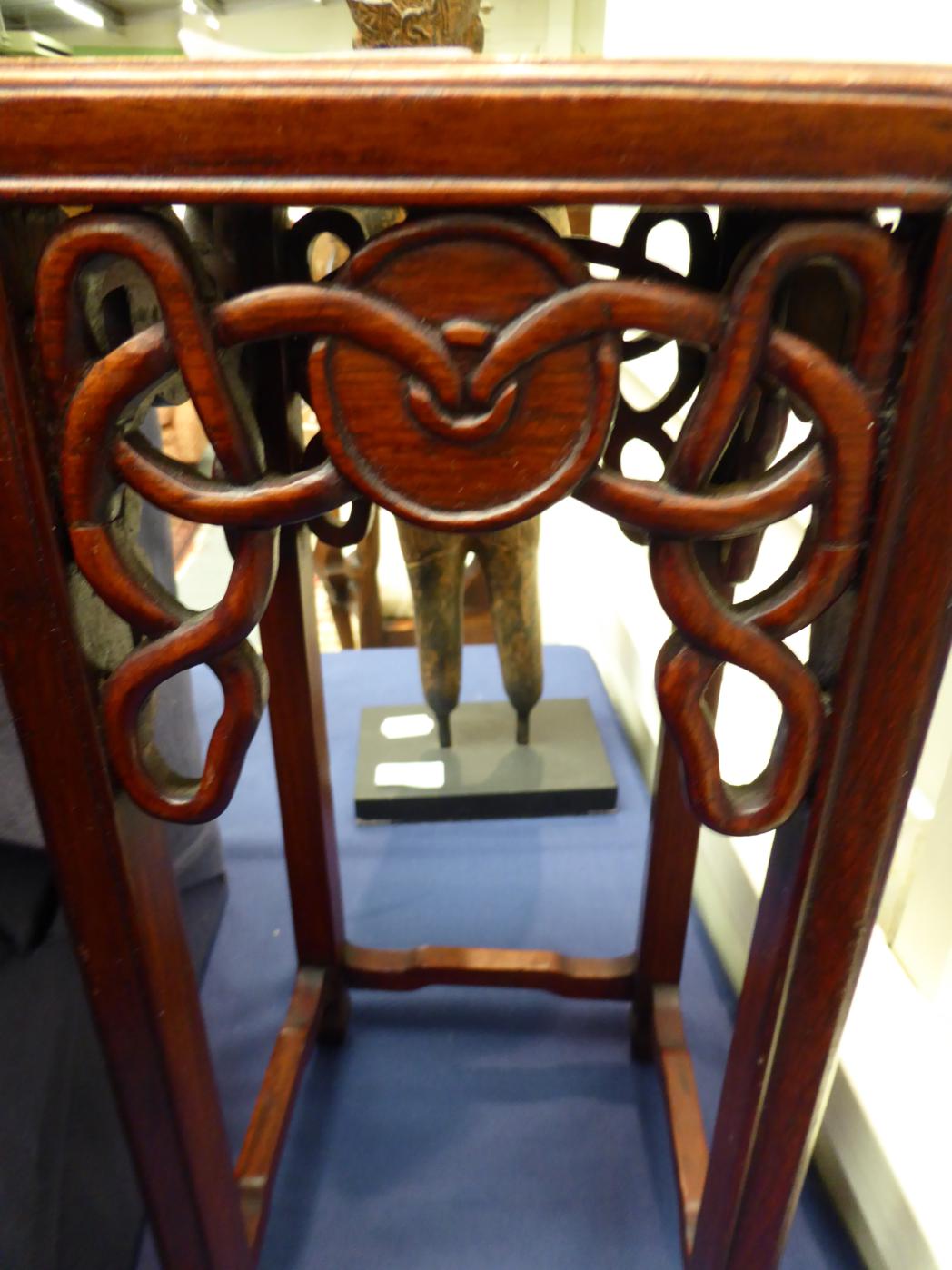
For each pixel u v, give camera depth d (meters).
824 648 0.38
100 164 0.30
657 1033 0.73
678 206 0.30
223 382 0.33
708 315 0.31
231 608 0.36
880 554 0.33
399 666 1.31
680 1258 0.63
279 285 0.31
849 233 0.30
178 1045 0.47
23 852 0.62
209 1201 0.51
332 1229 0.65
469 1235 0.65
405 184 0.29
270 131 0.29
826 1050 0.43
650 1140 0.71
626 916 0.90
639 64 0.28
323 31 0.98
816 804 0.38
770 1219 0.49
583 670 1.29
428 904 0.91
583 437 0.33
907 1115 0.60
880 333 0.31
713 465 0.33
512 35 1.10
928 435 0.31
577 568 1.56
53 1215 0.56
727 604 0.35
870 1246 0.62
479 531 0.34
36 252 0.33
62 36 0.99
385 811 1.01
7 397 0.32
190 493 0.34
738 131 0.28
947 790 0.62
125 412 0.34
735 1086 0.47
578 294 0.31
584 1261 0.63
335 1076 0.76
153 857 0.44
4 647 0.36
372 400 0.33
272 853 0.99
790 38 0.71
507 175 0.29
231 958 0.86
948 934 0.63
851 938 0.41
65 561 0.36
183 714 0.81
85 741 0.38
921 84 0.28
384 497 0.34
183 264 0.31
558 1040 0.79
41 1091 0.58
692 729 0.37
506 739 1.10
